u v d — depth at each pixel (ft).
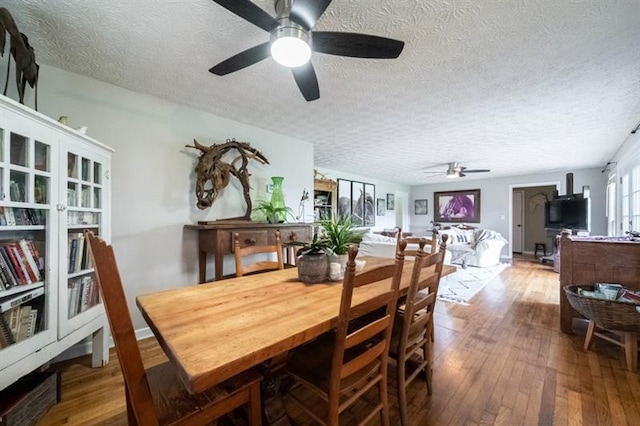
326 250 5.48
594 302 6.59
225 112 9.23
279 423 4.32
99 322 6.36
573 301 7.22
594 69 6.47
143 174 7.91
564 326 8.27
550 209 19.51
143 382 2.70
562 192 20.54
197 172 8.75
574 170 19.88
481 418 4.83
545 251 25.46
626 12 4.63
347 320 3.30
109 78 7.05
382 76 6.83
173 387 3.47
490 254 18.60
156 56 6.11
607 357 6.81
